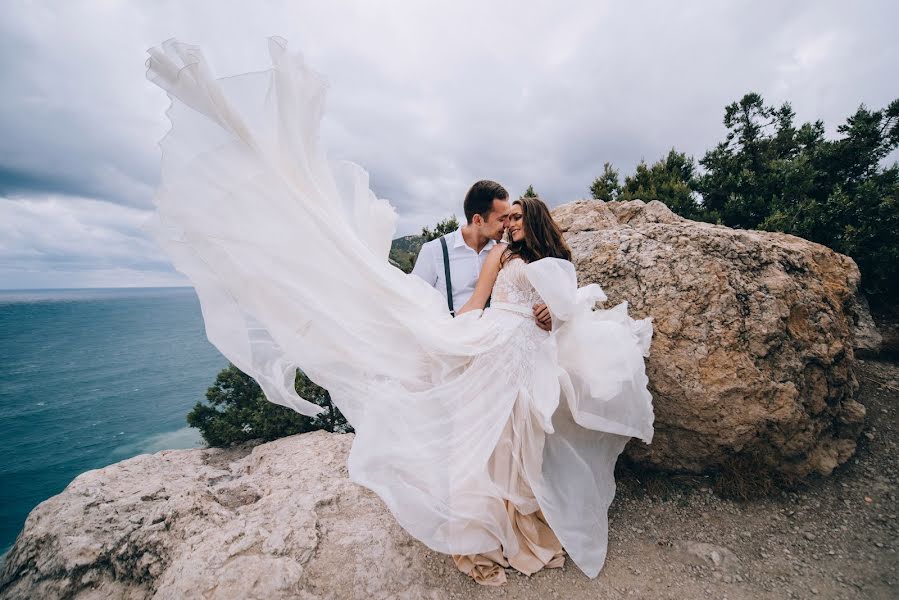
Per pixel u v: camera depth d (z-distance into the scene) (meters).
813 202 5.62
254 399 9.45
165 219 1.96
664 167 7.57
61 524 3.01
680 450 3.02
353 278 2.24
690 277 3.14
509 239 2.85
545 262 2.45
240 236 2.01
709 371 2.84
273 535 2.37
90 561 2.64
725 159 7.29
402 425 2.16
